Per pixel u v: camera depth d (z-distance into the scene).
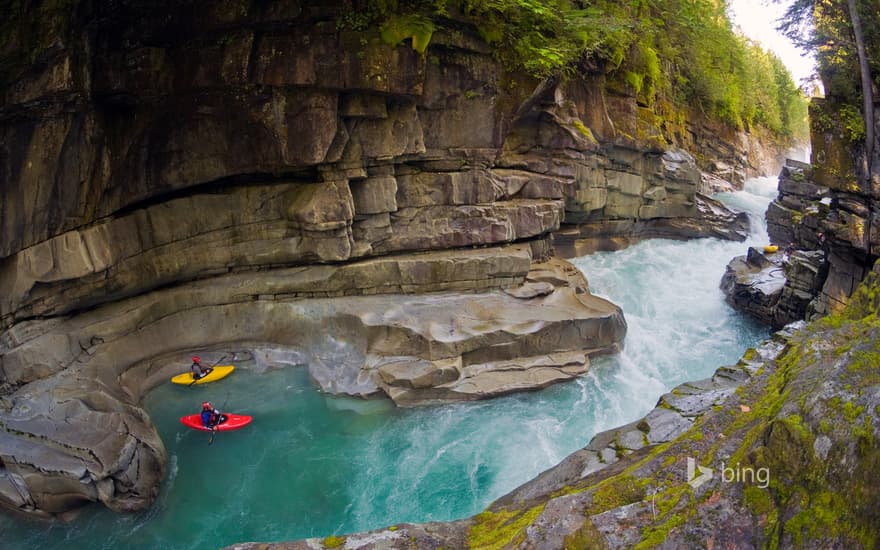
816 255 17.62
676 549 5.17
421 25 14.03
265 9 13.29
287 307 15.52
